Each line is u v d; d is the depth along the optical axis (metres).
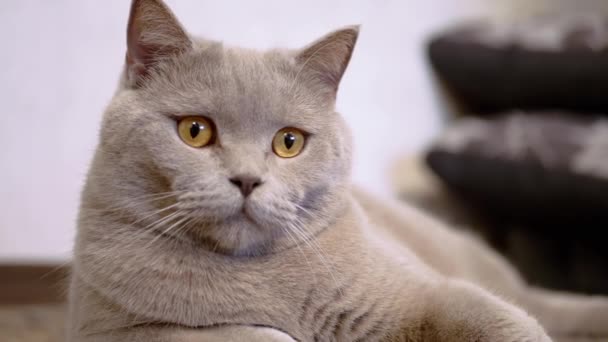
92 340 0.48
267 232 0.48
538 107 0.91
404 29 0.93
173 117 0.48
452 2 0.97
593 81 0.84
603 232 0.80
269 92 0.48
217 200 0.46
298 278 0.49
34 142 0.76
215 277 0.48
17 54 0.74
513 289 0.70
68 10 0.75
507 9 1.03
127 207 0.48
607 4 1.07
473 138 0.88
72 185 0.78
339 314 0.50
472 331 0.48
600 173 0.77
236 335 0.47
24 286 0.78
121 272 0.48
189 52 0.49
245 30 0.82
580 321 0.66
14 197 0.77
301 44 0.86
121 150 0.48
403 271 0.52
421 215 0.71
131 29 0.49
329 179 0.51
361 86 0.90
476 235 0.81
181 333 0.47
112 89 0.78
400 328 0.50
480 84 0.93
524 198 0.83
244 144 0.48
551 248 0.88
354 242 0.51
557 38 0.88
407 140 0.95
